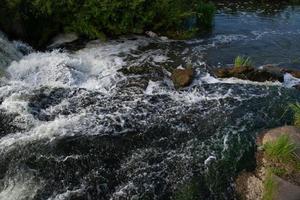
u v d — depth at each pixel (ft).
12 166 21.86
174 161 22.04
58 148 22.57
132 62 32.40
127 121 24.77
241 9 47.24
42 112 25.64
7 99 26.58
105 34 36.60
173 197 20.51
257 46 36.52
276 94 28.09
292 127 24.07
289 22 43.21
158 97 27.43
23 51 33.99
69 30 35.55
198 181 21.08
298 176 21.12
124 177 21.35
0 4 34.17
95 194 20.72
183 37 36.91
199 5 39.88
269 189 20.08
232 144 23.11
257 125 24.79
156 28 37.06
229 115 25.62
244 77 30.14
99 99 27.09
